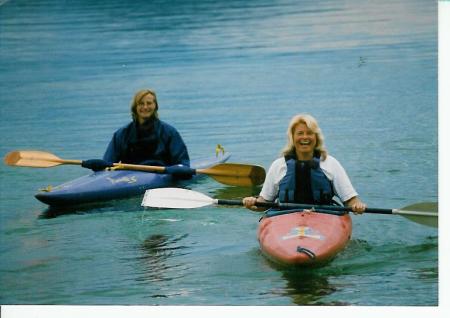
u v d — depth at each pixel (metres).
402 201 7.82
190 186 8.52
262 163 8.90
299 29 13.02
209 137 9.77
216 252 6.92
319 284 6.35
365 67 11.57
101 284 6.56
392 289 6.23
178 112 10.52
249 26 13.41
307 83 11.24
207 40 12.95
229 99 10.91
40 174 9.07
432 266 6.52
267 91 10.95
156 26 13.60
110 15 14.27
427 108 10.13
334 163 6.71
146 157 8.50
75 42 13.05
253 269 6.59
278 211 6.79
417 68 11.36
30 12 14.39
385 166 8.68
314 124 6.63
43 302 6.42
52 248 7.12
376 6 13.59
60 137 9.96
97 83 11.66
